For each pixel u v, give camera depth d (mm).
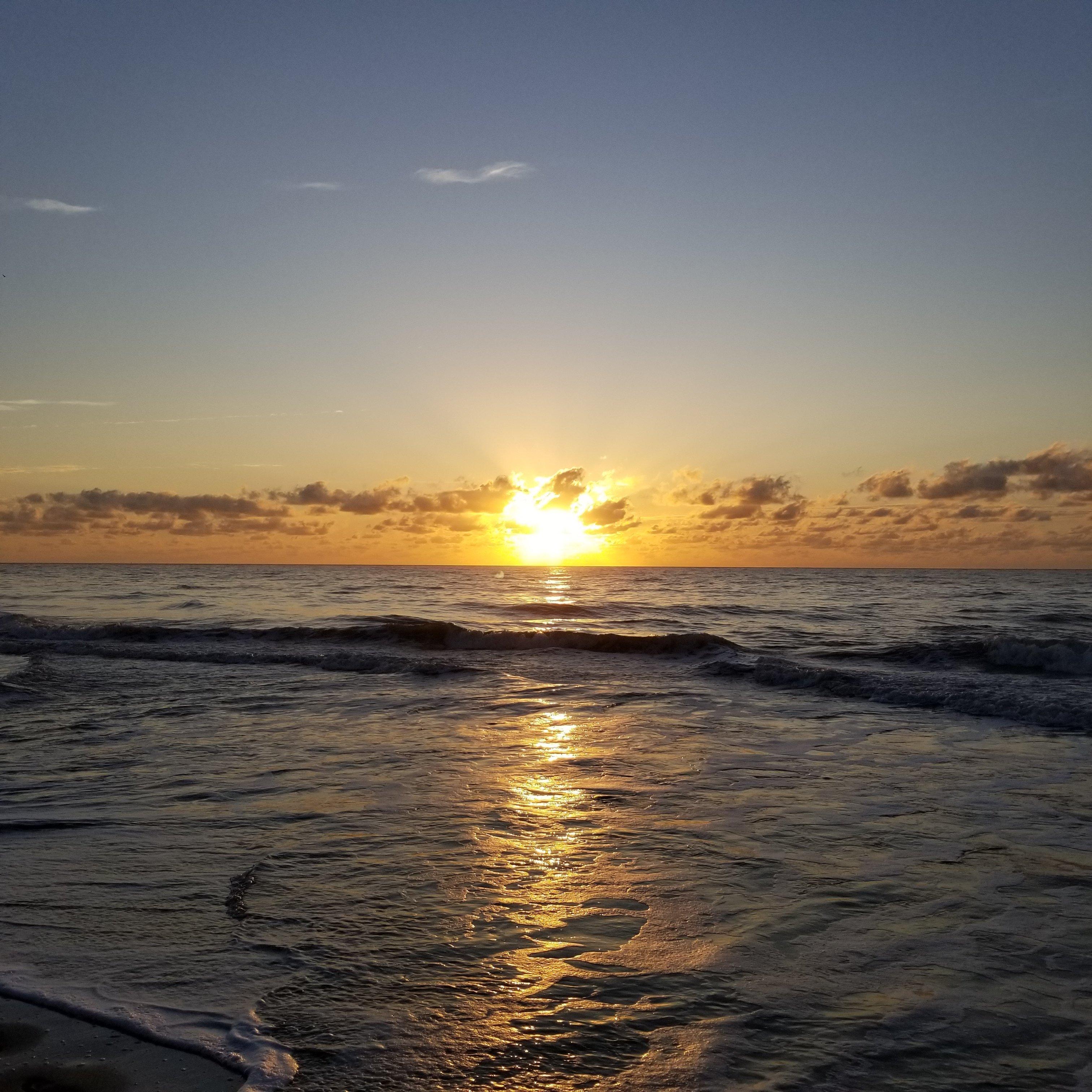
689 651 19188
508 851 5891
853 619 31500
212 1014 3619
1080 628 27094
